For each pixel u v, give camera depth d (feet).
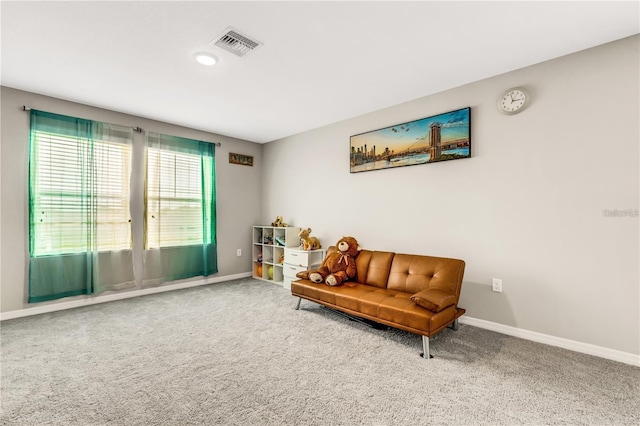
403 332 8.87
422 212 10.64
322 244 14.23
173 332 8.84
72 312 10.56
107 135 11.84
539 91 8.24
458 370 6.70
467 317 9.53
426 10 6.07
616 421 5.04
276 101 11.09
